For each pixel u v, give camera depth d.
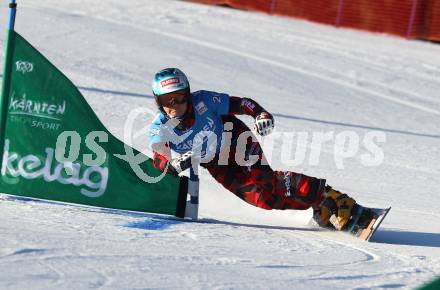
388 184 23.67
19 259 9.32
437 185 24.56
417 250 14.09
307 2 77.88
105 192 14.84
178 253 10.99
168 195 15.07
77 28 49.16
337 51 58.25
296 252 12.36
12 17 14.13
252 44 55.47
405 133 34.69
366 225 15.07
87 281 8.74
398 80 50.50
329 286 9.97
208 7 74.69
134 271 9.46
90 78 35.53
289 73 46.47
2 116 14.33
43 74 14.41
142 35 51.22
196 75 41.00
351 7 76.06
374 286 10.24
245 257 11.32
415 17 73.75
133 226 13.02
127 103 31.55
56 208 13.95
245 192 15.49
